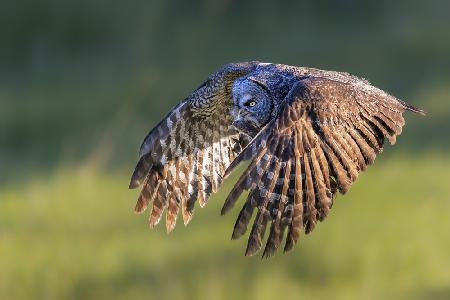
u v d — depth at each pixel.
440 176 17.30
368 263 13.46
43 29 29.31
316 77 7.25
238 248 13.88
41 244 13.97
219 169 8.30
